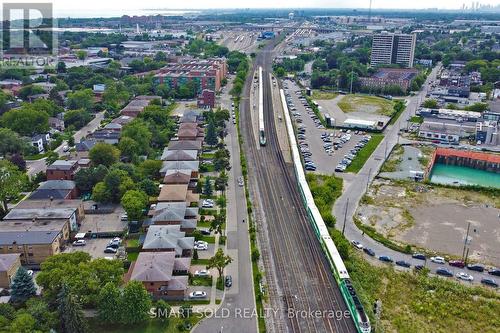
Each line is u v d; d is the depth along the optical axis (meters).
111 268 147.88
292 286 160.12
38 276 141.88
